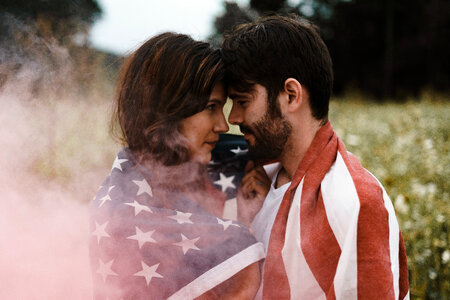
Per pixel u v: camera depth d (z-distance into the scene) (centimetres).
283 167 147
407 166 365
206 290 118
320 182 126
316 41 133
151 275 118
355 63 2583
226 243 123
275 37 129
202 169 147
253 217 154
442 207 250
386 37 2538
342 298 111
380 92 2338
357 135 531
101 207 124
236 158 161
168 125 131
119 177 130
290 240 125
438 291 211
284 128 131
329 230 118
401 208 243
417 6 2481
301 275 121
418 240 232
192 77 129
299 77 129
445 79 2211
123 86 139
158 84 130
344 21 2611
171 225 120
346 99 1381
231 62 132
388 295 108
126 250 118
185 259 119
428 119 671
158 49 131
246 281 123
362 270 110
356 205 113
